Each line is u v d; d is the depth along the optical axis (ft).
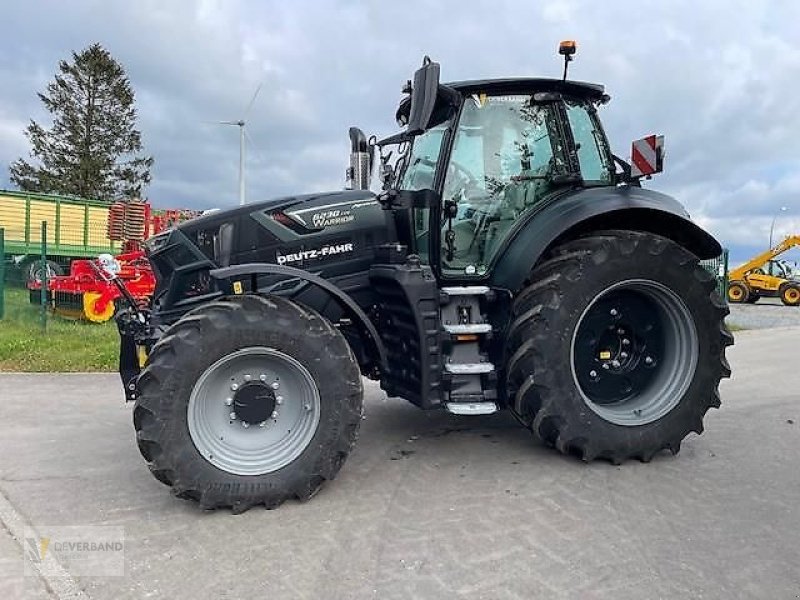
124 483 13.53
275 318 12.16
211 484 11.75
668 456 15.05
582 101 16.10
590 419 14.01
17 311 41.88
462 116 15.16
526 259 13.89
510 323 14.08
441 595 9.17
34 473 14.14
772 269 89.35
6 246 71.31
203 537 11.00
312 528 11.30
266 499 12.03
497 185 15.34
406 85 16.79
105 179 148.15
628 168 16.11
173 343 11.70
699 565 9.96
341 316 15.06
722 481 13.44
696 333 14.83
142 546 10.69
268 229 14.67
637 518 11.63
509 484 13.26
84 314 37.63
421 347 13.21
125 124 151.64
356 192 15.62
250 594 9.25
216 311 11.98
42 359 27.71
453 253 15.14
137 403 11.66
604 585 9.41
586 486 13.14
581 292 13.80
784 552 10.38
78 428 17.78
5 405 20.45
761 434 16.99
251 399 12.33
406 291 13.15
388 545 10.66
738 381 24.76
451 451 15.42
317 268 14.92
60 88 148.46
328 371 12.34
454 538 10.88
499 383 14.24
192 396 11.73
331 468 12.41
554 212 14.47
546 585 9.41
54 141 148.36
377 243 15.34
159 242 16.17
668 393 14.84
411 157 16.61
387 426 17.54
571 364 13.82
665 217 14.75
